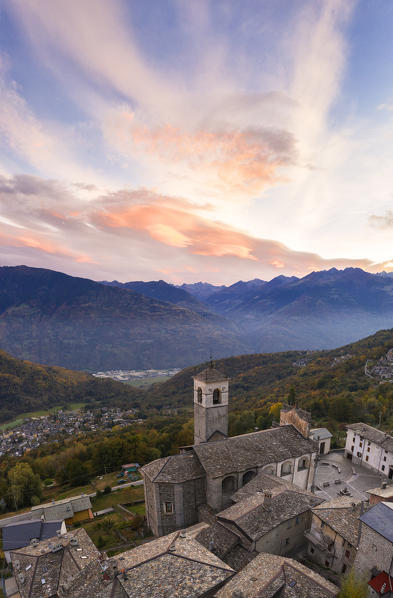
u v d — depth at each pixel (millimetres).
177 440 101000
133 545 45312
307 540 38406
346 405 107000
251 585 26078
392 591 25797
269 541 34719
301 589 25969
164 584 26000
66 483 88875
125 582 26156
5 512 74562
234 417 107688
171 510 44656
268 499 36406
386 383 125688
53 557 39812
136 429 142125
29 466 90062
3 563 47688
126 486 77875
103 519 60188
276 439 51500
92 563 30156
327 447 82562
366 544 28984
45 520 58188
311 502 39312
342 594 25906
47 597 34281
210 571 27625
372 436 73438
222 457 45594
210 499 44031
